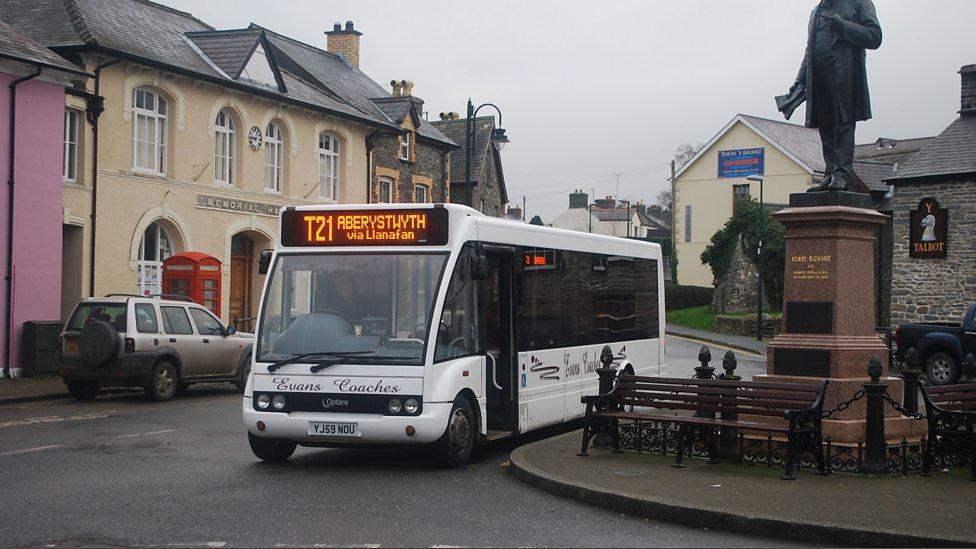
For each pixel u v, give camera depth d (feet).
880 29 39.52
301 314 38.45
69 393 64.90
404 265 38.04
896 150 184.14
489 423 42.73
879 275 133.28
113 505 30.07
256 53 98.58
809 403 33.86
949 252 105.81
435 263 37.96
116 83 82.84
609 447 39.52
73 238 80.38
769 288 155.53
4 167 72.95
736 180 192.44
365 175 117.70
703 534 26.89
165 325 64.23
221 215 94.94
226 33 98.68
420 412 36.22
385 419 36.24
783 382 37.78
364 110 120.88
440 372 37.04
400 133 122.52
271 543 25.35
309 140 107.76
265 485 33.76
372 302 37.86
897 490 30.99
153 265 88.22
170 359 63.93
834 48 39.60
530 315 44.42
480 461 40.11
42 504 30.14
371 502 30.94
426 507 30.19
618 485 31.42
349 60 140.87
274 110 101.91
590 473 33.78
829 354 37.55
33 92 74.74
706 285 196.24
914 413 34.88
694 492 30.27
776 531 26.48
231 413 56.18
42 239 75.41
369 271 38.19
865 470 33.71
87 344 60.80
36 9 84.79
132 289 84.53
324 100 111.65
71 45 79.36
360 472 36.81
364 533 26.55
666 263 215.31
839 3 40.11
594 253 51.42
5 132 72.90
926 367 83.92
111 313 62.39
